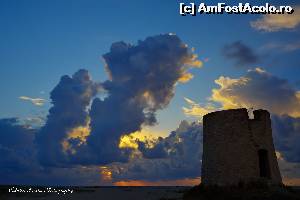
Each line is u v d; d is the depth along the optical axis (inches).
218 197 983.0
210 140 1135.6
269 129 1127.0
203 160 1163.9
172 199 1444.4
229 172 1056.2
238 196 945.5
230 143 1080.2
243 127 1077.8
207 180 1112.2
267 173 1072.2
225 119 1109.1
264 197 923.4
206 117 1178.6
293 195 956.0
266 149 1080.2
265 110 1125.7
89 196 2004.2
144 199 1668.3
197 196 1045.8
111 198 1841.8
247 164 1042.7
